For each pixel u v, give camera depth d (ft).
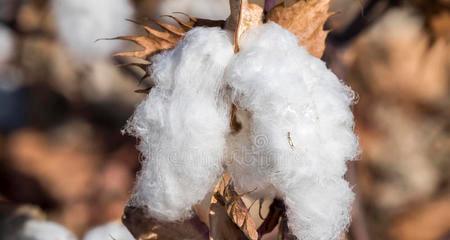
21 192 2.86
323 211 1.32
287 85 1.30
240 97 1.31
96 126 3.33
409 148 4.19
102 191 2.78
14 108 3.47
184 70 1.32
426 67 4.01
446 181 4.07
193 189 1.33
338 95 1.34
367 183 3.97
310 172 1.30
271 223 1.38
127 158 3.11
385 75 4.11
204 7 2.91
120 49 2.61
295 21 1.38
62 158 3.11
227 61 1.32
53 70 3.37
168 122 1.32
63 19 2.59
